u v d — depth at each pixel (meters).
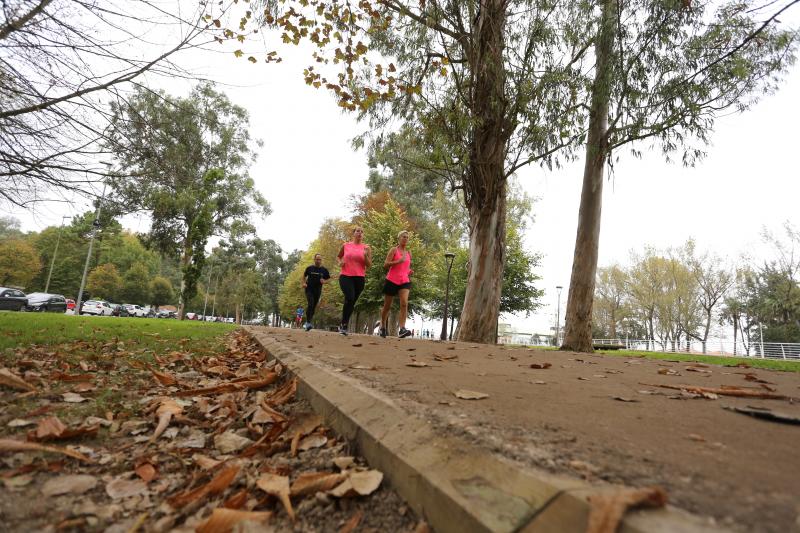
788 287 39.12
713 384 3.39
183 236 30.42
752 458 1.34
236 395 3.09
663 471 1.18
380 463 1.54
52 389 2.97
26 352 4.23
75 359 4.10
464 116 10.59
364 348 5.48
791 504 0.94
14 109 4.49
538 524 0.92
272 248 84.38
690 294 46.53
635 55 9.69
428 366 3.75
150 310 59.94
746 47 8.96
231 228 34.34
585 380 3.33
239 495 1.43
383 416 1.79
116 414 2.54
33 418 2.34
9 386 2.86
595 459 1.27
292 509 1.35
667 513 0.86
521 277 32.34
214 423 2.46
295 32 7.31
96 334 6.60
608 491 0.98
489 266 11.25
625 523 0.81
